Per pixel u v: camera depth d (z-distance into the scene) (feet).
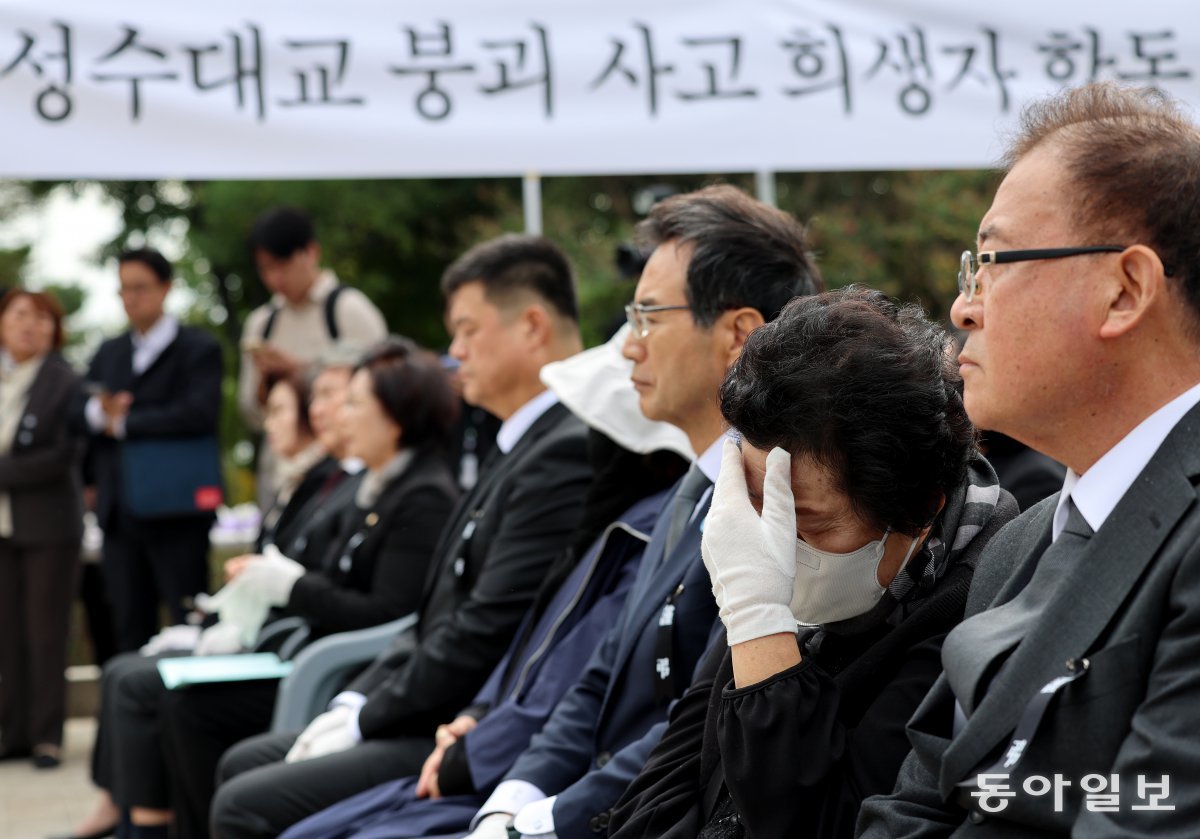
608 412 9.17
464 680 10.18
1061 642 4.40
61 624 19.92
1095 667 4.28
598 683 8.32
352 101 14.20
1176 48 14.92
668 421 8.37
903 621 5.73
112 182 53.06
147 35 13.92
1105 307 4.51
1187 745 3.98
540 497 10.26
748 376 5.55
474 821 8.16
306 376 17.03
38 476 19.61
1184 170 4.48
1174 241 4.46
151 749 13.66
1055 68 14.89
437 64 14.30
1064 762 4.31
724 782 6.06
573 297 11.40
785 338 5.51
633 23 14.51
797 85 14.67
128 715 13.70
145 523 19.22
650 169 14.56
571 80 14.46
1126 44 14.92
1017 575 5.01
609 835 6.59
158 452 19.07
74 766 19.86
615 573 9.14
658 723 7.63
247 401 20.61
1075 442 4.72
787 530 5.52
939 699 4.99
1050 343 4.58
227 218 45.50
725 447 5.93
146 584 19.63
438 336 49.52
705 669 6.67
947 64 14.83
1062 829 4.31
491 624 10.12
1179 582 4.17
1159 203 4.46
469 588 10.84
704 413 8.23
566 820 7.30
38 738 19.77
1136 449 4.57
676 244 8.20
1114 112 4.80
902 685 5.50
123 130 13.89
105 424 19.27
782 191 39.19
